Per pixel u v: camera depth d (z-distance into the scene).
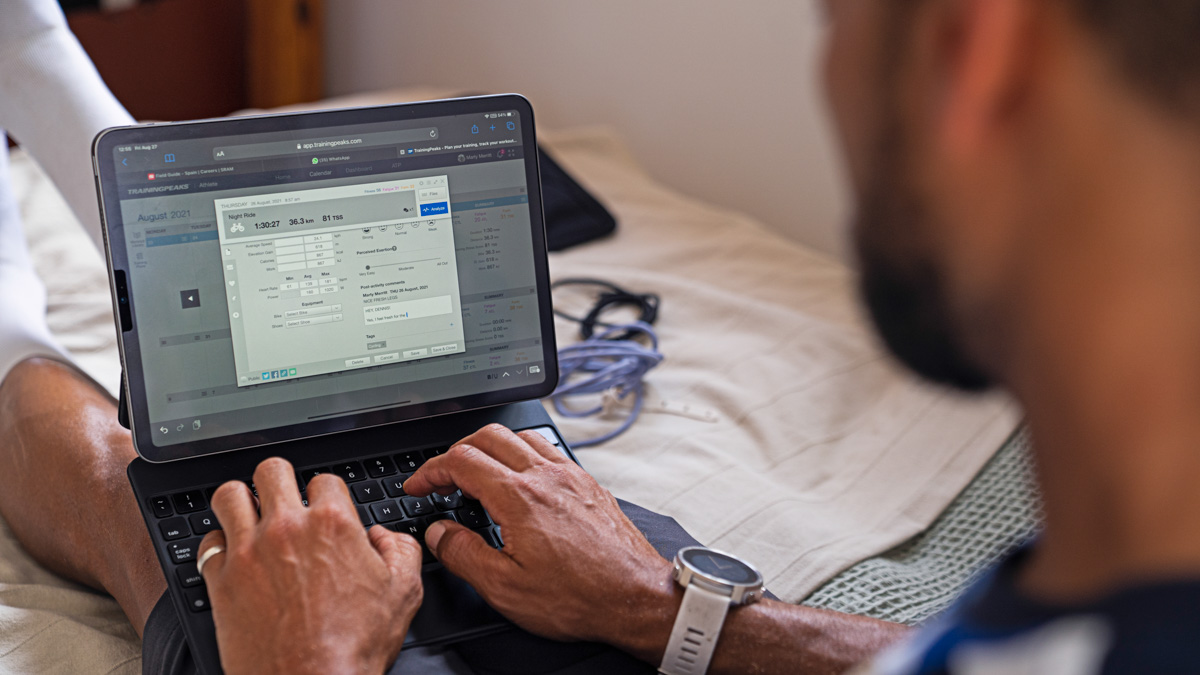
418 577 0.54
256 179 0.65
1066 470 0.23
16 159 1.24
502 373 0.72
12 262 0.94
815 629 0.57
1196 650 0.19
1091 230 0.21
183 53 1.99
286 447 0.66
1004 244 0.22
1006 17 0.20
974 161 0.22
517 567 0.56
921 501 0.84
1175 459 0.21
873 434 0.93
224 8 2.05
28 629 0.63
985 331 0.24
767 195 1.68
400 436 0.69
